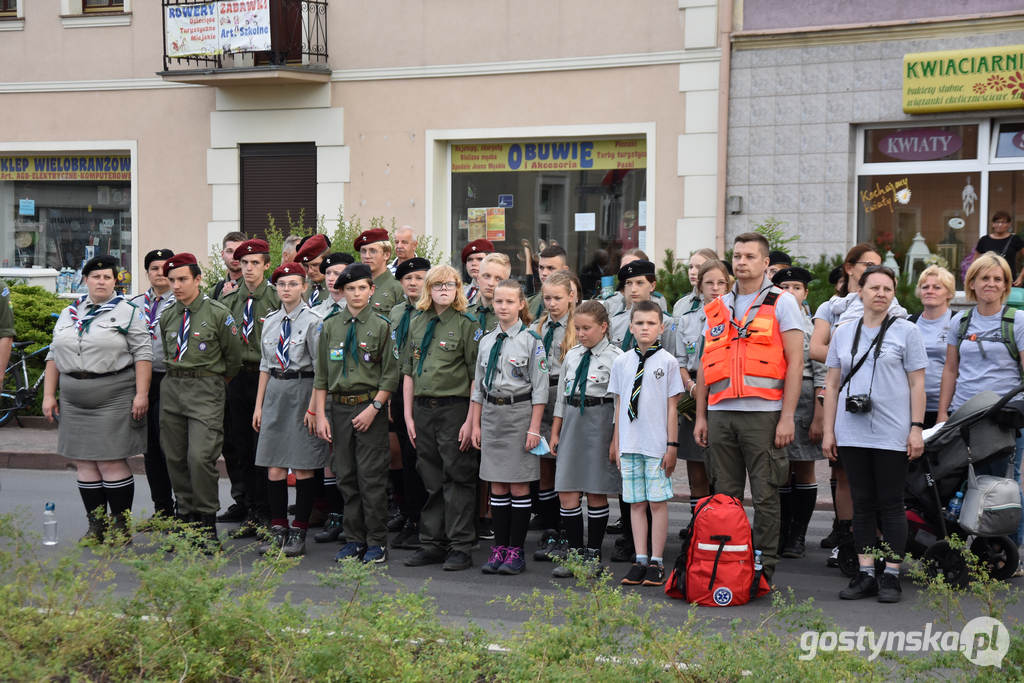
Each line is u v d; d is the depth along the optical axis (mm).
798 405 8289
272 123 18078
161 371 9008
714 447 7410
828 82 14844
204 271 16531
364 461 8125
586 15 16156
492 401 7910
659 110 15844
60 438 8609
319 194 17859
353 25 17516
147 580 5086
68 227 19719
